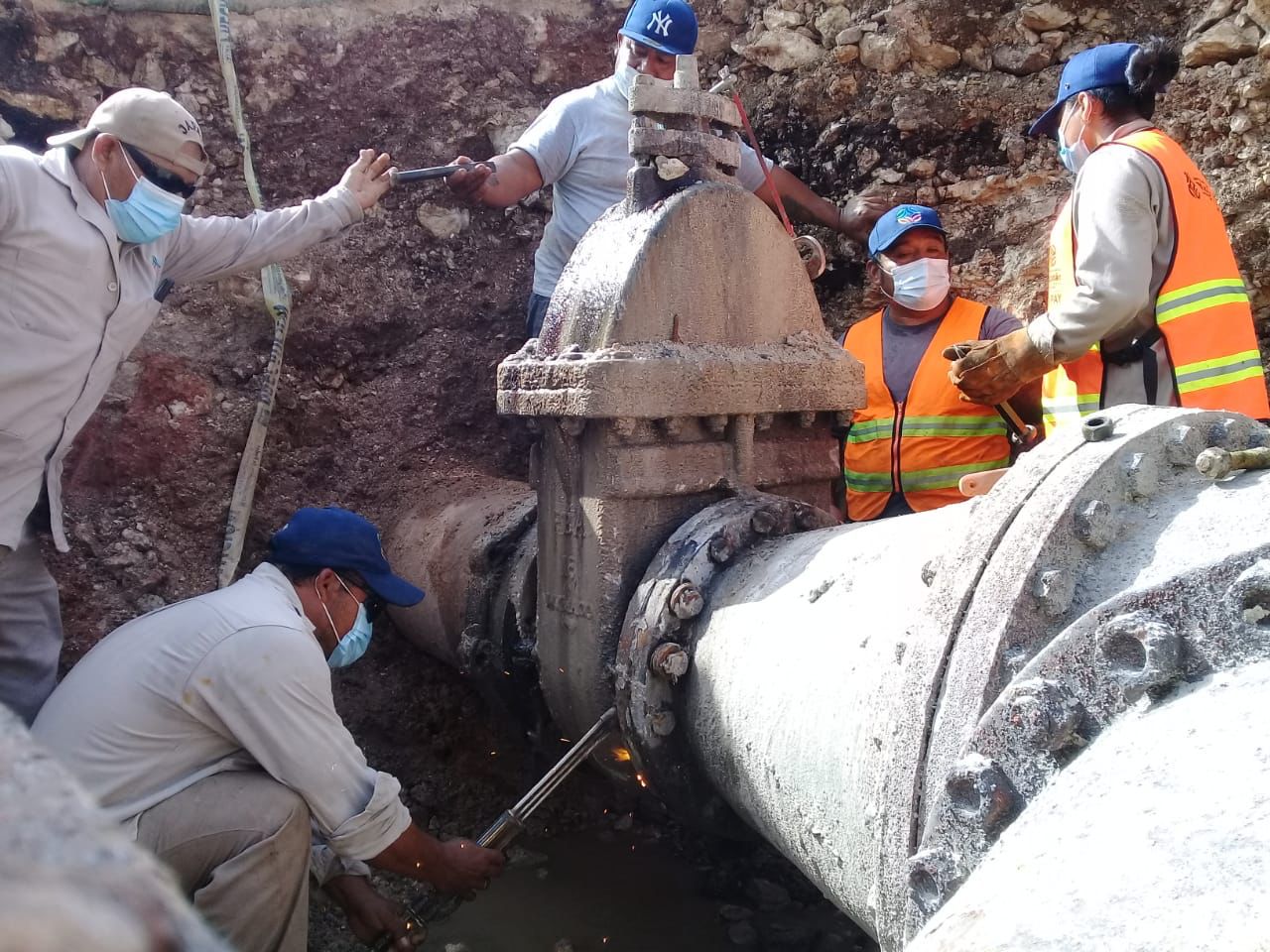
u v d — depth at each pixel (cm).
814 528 247
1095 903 91
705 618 228
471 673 309
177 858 206
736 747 207
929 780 139
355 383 382
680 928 274
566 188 328
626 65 317
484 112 407
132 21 373
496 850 238
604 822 331
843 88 388
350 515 248
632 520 244
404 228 397
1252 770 94
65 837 36
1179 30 348
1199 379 229
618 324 238
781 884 293
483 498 348
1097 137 253
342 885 242
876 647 173
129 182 247
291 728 210
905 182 374
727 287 254
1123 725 114
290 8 391
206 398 354
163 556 339
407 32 402
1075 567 138
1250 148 324
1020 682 123
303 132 389
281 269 370
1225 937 80
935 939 101
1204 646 112
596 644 248
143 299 262
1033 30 366
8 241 234
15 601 268
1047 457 151
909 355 321
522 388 253
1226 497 135
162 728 210
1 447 244
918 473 315
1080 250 231
